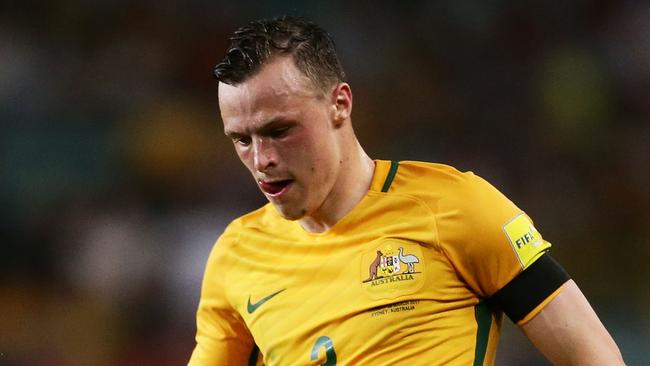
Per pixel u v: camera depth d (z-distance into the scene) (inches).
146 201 1156.5
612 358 367.2
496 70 1273.4
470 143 1244.5
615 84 1255.5
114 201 1151.0
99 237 1117.1
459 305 376.2
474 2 1298.0
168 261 1109.1
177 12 1258.0
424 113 1253.7
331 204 390.3
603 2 1283.2
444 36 1288.1
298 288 393.7
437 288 373.4
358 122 1237.7
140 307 1079.0
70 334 1067.9
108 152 1180.5
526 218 381.1
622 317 1109.1
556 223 1184.2
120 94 1219.2
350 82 1248.8
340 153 383.6
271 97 351.9
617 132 1232.8
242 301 410.6
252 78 352.2
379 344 371.6
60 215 1132.5
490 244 369.7
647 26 1272.1
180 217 1146.0
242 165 1177.4
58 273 1102.4
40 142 1176.2
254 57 353.4
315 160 366.6
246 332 429.7
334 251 391.5
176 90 1230.9
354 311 376.5
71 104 1208.2
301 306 390.0
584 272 1151.6
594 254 1160.2
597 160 1222.3
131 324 1070.4
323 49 370.9
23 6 1240.8
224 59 359.9
